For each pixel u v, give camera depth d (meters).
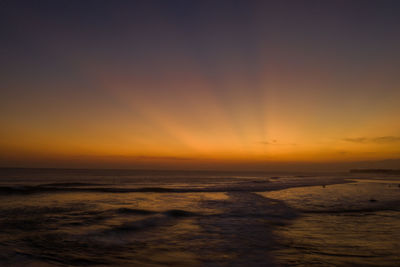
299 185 32.62
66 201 15.22
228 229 8.93
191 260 5.75
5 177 42.56
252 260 5.73
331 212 12.59
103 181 36.44
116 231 8.44
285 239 7.62
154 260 5.75
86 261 5.64
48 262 5.52
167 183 34.16
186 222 10.04
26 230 8.30
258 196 19.23
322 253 6.24
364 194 21.55
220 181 42.09
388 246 6.86
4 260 5.52
